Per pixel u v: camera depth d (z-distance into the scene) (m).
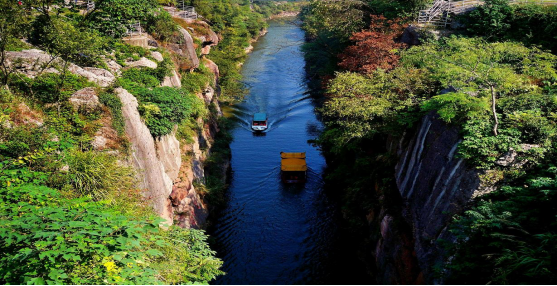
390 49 31.19
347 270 23.62
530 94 17.69
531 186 13.50
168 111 21.12
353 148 28.28
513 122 16.08
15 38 19.23
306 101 50.38
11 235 8.80
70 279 8.95
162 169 20.38
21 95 16.39
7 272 8.52
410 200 20.22
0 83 16.34
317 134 41.84
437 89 24.09
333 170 34.25
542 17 28.70
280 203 30.48
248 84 56.34
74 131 16.19
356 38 33.06
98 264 9.57
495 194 14.58
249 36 80.06
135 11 29.69
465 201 15.27
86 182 14.43
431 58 23.36
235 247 25.61
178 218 22.50
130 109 18.19
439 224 16.44
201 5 62.50
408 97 24.52
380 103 24.66
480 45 20.36
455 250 13.16
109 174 15.05
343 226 27.14
